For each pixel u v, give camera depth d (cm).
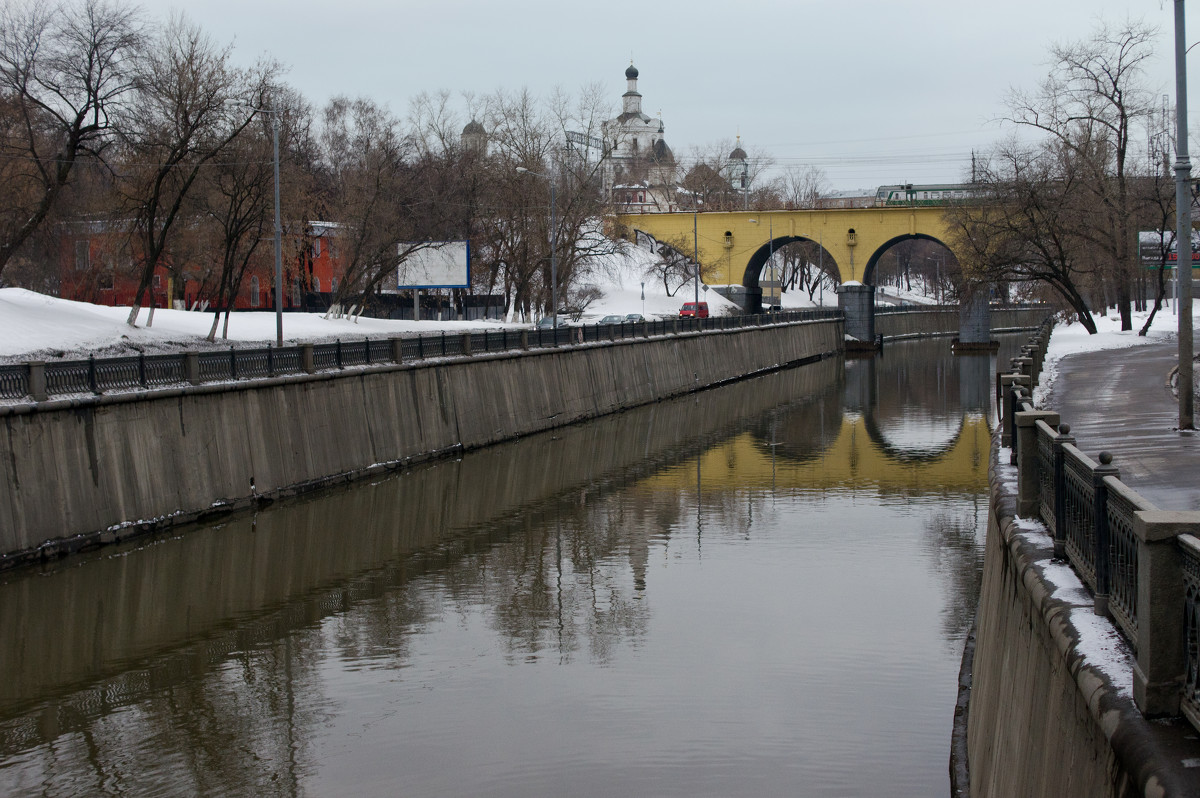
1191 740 558
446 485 3416
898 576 2388
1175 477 1307
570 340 5144
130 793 1382
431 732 1566
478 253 6538
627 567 2497
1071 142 5569
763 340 8031
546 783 1391
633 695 1697
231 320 4800
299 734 1561
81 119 3638
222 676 1802
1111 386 2625
